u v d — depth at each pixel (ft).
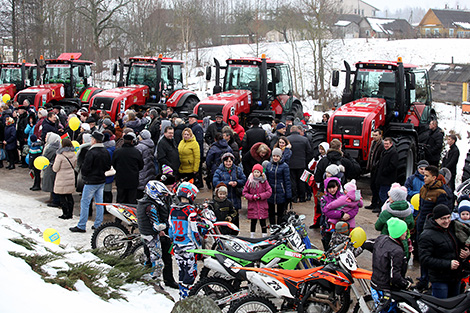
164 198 22.13
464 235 18.38
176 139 39.50
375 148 35.32
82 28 164.45
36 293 14.58
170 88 61.21
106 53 176.24
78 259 21.45
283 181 29.63
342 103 46.34
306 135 41.34
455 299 17.04
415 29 275.39
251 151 34.17
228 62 53.52
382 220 20.26
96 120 46.14
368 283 18.92
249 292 18.42
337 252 19.17
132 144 31.01
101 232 25.44
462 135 80.79
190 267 20.72
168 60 61.93
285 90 57.88
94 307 15.52
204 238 22.77
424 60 154.30
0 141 47.67
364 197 40.50
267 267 19.39
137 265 22.80
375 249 17.53
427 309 16.76
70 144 31.60
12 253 18.29
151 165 34.24
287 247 20.03
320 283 18.30
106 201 34.60
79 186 31.81
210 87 127.95
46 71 67.31
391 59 154.61
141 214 22.16
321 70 108.99
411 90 47.60
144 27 133.90
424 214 23.18
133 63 61.77
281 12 152.25
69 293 16.30
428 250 18.31
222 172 29.17
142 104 58.59
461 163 58.90
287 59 149.38
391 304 17.17
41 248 21.12
